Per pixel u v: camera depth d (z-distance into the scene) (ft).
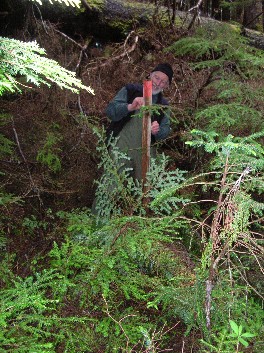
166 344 6.57
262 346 5.63
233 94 11.89
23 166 12.83
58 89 15.07
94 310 6.94
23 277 8.35
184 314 6.40
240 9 24.88
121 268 7.40
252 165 5.49
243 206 5.25
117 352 6.07
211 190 11.60
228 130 11.46
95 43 20.39
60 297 6.95
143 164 10.52
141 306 7.29
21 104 14.55
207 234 10.08
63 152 13.97
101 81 17.72
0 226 10.03
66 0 5.36
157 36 20.02
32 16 18.06
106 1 19.75
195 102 13.33
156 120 11.39
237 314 6.22
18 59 4.97
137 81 17.84
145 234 7.25
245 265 7.93
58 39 18.35
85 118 14.51
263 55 14.49
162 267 7.32
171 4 21.91
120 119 11.34
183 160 13.15
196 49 15.34
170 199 8.77
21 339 5.56
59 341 6.30
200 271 6.40
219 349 5.22
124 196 9.05
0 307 5.80
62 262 7.72
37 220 11.21
